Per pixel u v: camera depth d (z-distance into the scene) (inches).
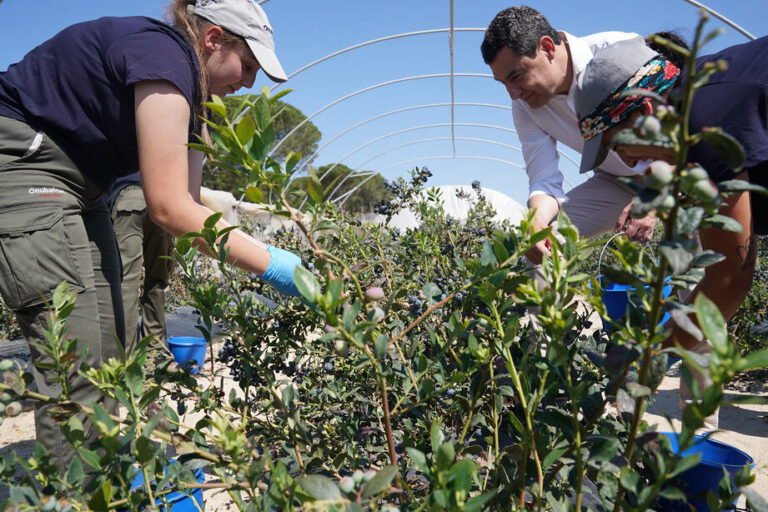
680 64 64.9
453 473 28.0
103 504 32.2
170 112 64.1
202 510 42.0
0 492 62.7
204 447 42.9
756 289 201.0
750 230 60.7
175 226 64.1
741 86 57.3
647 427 36.0
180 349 174.9
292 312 69.1
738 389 180.4
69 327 68.8
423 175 89.4
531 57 108.9
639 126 25.1
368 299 40.8
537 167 133.9
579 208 134.7
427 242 81.9
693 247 26.0
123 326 83.7
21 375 39.1
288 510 31.0
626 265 30.5
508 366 38.7
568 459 42.3
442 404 59.6
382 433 62.3
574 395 34.0
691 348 59.5
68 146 70.7
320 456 51.5
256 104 36.7
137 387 38.4
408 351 53.1
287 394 51.6
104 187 75.9
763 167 57.9
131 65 63.9
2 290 68.1
